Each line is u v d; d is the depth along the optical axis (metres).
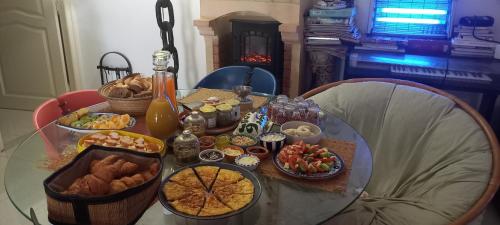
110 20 3.52
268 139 1.47
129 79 1.85
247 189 1.17
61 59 3.66
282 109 1.73
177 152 1.36
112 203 1.01
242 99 1.93
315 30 2.84
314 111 1.71
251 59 3.04
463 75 2.40
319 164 1.31
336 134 1.68
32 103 3.85
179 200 1.12
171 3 2.98
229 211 1.07
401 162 2.00
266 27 2.88
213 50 3.10
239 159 1.36
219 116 1.61
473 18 2.69
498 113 2.54
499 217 2.35
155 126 1.48
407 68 2.53
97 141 1.42
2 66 3.76
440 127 1.93
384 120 2.13
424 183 1.75
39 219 1.17
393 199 1.72
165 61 1.46
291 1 2.72
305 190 1.25
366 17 2.99
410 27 2.86
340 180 1.30
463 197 1.46
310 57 2.96
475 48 2.61
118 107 1.76
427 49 2.71
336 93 2.28
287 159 1.35
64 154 1.51
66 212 1.02
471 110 1.93
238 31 2.95
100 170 1.12
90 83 3.82
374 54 2.70
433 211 1.47
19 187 1.34
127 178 1.11
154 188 1.12
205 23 2.95
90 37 3.63
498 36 2.78
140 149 1.38
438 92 2.13
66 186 1.11
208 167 1.27
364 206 1.62
